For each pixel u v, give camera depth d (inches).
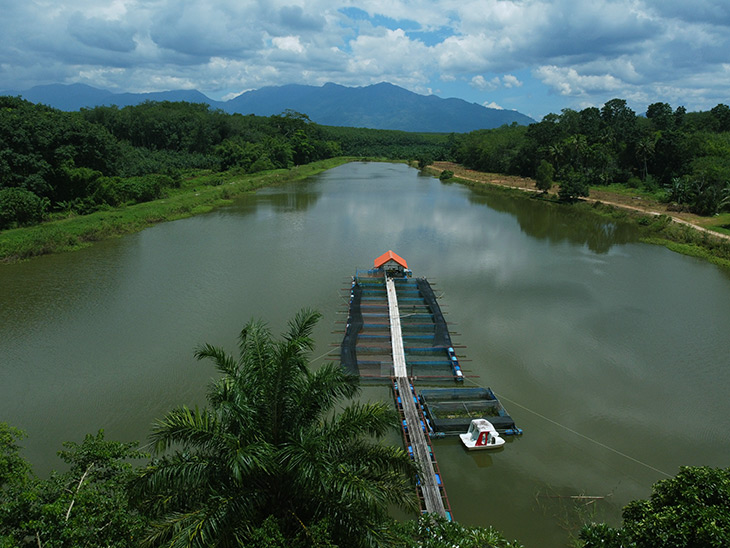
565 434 1037.8
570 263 2180.1
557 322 1561.3
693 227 2810.0
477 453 980.6
